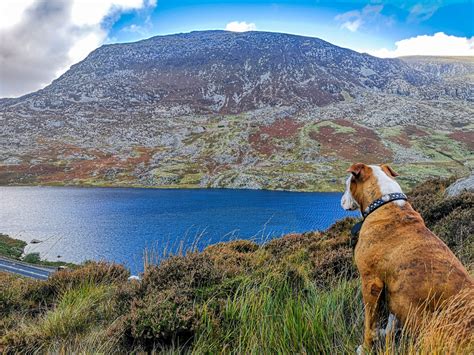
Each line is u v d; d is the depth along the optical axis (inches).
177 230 2647.6
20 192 5994.1
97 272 342.3
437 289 107.0
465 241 275.3
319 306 169.3
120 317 207.5
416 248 116.9
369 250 128.6
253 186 6156.5
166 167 7844.5
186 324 176.9
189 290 215.5
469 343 95.3
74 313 226.5
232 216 3225.9
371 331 125.0
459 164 6441.9
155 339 175.9
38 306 302.2
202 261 254.1
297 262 299.6
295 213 3240.7
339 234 375.9
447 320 100.1
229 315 182.9
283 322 158.4
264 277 217.8
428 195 443.2
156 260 281.9
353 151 7755.9
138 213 3671.3
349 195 153.7
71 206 4333.2
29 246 2434.8
